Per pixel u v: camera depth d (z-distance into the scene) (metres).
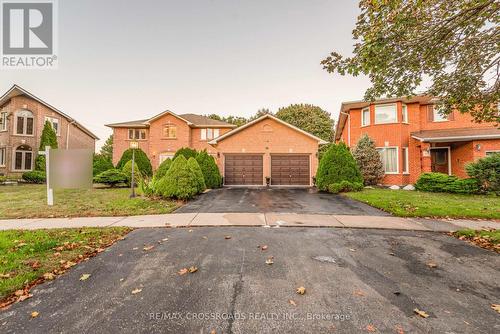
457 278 3.45
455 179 11.98
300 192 13.60
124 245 4.83
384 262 4.01
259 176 18.17
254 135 18.33
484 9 4.14
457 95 5.64
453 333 2.31
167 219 7.02
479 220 6.81
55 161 9.16
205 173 15.67
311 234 5.61
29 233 5.52
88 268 3.75
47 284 3.25
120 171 16.08
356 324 2.43
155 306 2.74
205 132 25.16
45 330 2.35
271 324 2.42
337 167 13.41
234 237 5.37
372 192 12.40
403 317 2.54
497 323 2.45
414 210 7.85
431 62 4.96
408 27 4.27
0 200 10.20
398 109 15.53
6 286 3.12
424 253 4.43
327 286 3.20
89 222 6.68
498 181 11.02
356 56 4.66
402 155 15.48
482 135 13.41
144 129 25.27
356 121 17.67
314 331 2.32
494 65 5.03
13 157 20.33
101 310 2.67
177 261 4.02
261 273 3.58
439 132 15.27
